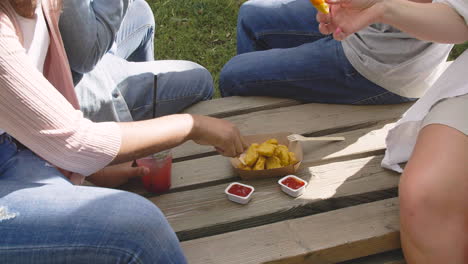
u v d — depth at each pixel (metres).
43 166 1.41
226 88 2.57
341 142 2.16
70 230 1.22
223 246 1.69
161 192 1.93
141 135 1.46
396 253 1.79
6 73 1.19
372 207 1.83
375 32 2.14
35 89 1.24
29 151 1.46
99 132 1.38
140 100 2.25
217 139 1.65
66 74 1.60
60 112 1.29
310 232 1.73
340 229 1.74
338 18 1.76
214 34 3.63
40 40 1.46
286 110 2.39
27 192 1.29
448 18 1.66
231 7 3.83
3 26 1.21
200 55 3.47
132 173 1.90
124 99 2.20
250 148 1.97
